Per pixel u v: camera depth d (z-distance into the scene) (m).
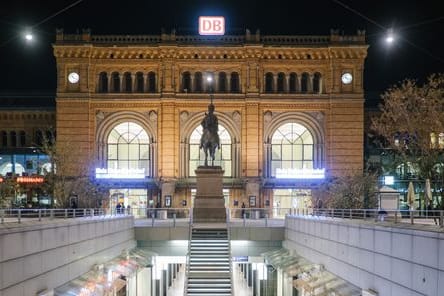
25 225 29.64
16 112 98.81
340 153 88.44
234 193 89.00
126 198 89.50
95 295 37.69
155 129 89.31
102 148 89.31
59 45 88.00
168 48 88.69
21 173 94.69
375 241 33.03
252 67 89.25
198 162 89.75
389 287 30.72
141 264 54.97
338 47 88.44
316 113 89.69
